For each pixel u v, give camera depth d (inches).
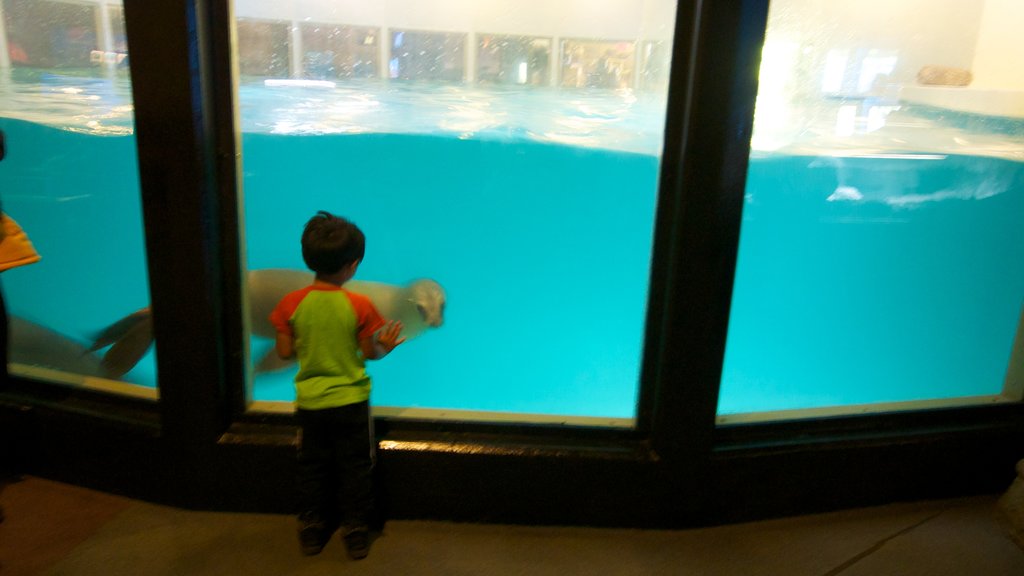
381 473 100.9
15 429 109.0
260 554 93.7
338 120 128.7
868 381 126.7
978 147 115.6
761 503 106.0
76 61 117.3
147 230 88.9
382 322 90.5
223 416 100.0
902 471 110.9
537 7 120.8
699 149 85.3
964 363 128.2
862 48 105.5
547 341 151.3
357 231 87.4
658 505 102.6
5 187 128.6
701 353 94.2
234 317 98.2
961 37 110.0
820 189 111.9
